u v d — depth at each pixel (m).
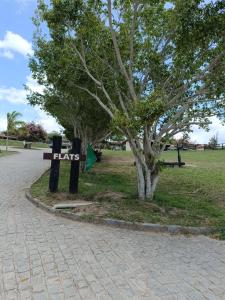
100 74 10.23
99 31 9.52
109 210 8.49
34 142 62.88
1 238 6.50
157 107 8.10
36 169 19.12
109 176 16.12
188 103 9.58
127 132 9.12
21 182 13.70
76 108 16.36
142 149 9.66
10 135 62.53
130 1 9.11
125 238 6.89
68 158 10.61
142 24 9.75
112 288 4.61
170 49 9.62
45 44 11.52
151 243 6.67
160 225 7.53
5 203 9.59
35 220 7.93
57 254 5.79
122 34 9.74
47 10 9.54
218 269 5.46
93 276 4.97
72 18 9.18
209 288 4.74
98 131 18.00
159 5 9.38
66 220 8.05
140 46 9.79
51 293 4.41
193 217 8.41
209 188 13.38
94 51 9.96
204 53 9.05
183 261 5.76
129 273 5.13
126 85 9.63
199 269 5.43
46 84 14.98
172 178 15.79
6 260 5.43
